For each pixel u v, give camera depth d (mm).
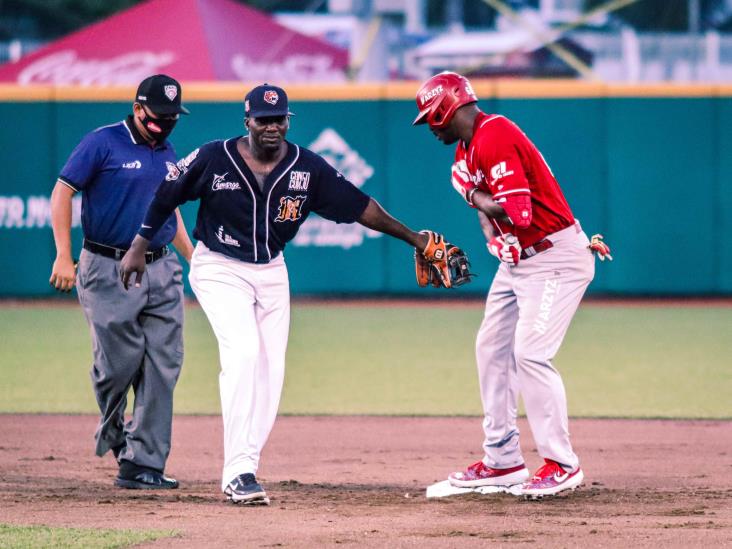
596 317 56750
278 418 32906
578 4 110000
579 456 27078
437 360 43812
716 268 61844
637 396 36219
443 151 62094
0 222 63000
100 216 22609
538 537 18047
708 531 18484
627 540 17781
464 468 25875
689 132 61219
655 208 61688
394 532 18453
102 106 62062
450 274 21953
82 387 38219
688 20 108875
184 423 32031
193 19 69625
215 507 20797
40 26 110812
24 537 17797
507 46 99000
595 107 61406
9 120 62344
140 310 22719
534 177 20859
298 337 50344
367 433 30547
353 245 62844
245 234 20891
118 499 21672
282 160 20703
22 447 28375
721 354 44781
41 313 59344
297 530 18594
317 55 73812
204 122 61625
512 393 22406
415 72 98438
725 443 28812
